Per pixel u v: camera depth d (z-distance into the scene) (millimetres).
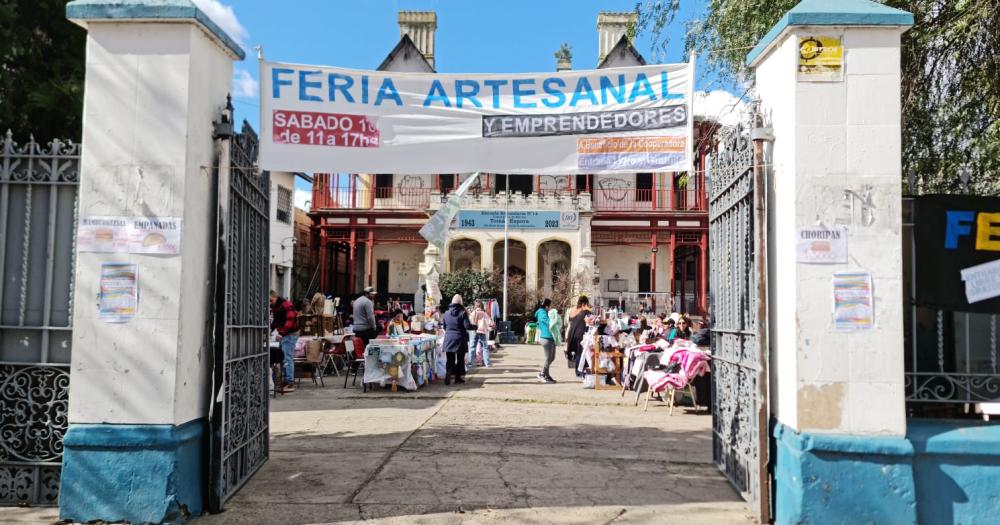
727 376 6168
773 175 5094
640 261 36625
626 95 6082
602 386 13273
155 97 4863
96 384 4766
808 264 4695
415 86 6195
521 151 6145
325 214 34062
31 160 5066
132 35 4895
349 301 32656
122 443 4664
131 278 4793
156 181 4824
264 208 6484
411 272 36500
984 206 5012
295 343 12547
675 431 8539
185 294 4875
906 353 4980
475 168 6152
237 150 5496
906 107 7602
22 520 4703
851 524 4527
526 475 6211
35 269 5090
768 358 5090
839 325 4660
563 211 32156
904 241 5055
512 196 32344
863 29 4762
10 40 6773
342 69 6129
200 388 5152
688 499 5555
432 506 5270
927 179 8008
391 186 34812
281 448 7246
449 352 13508
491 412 9859
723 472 6324
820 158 4727
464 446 7402
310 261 35281
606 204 35375
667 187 35094
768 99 5262
